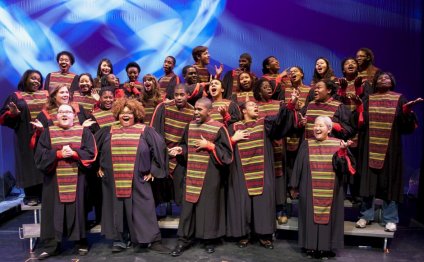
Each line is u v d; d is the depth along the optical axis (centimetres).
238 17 695
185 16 700
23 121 507
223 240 485
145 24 702
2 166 668
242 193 457
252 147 457
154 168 448
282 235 505
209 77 600
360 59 538
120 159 440
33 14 691
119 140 443
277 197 481
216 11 696
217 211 450
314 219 427
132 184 440
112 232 445
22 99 513
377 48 681
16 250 463
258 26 695
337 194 431
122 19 700
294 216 557
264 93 492
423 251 454
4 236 511
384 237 451
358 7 679
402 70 679
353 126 472
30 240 457
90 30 699
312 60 693
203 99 452
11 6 687
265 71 594
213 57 702
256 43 697
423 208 545
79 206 437
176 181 489
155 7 700
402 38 675
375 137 466
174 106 499
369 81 517
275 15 691
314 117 485
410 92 679
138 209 442
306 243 432
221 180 455
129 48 704
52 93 483
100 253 450
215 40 700
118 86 581
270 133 458
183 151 454
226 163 441
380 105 466
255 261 425
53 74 566
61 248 464
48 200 437
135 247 461
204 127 449
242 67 583
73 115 451
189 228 448
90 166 439
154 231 444
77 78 569
